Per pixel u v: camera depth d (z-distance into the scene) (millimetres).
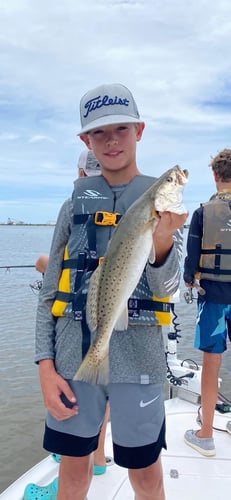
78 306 1065
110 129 1104
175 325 2203
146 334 1060
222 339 1739
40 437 3133
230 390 3596
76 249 1114
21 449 2998
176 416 1982
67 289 1102
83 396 1059
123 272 983
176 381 2115
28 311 6344
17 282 8914
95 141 1132
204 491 1480
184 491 1478
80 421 1060
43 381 1064
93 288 1021
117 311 990
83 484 1105
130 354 1045
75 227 1134
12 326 5551
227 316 1762
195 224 1806
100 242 1102
